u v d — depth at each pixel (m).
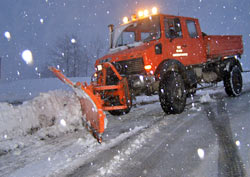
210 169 2.25
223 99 6.51
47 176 2.34
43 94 4.31
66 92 4.75
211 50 6.46
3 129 3.52
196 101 6.56
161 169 2.33
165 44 5.21
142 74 4.80
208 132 3.49
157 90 5.23
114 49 6.00
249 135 3.16
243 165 2.28
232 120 4.05
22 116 3.81
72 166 2.55
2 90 11.19
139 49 4.96
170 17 5.53
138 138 3.43
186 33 5.89
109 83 5.00
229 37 7.41
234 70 6.79
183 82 5.28
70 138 3.68
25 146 3.39
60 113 4.11
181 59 5.58
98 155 2.84
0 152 3.18
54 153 3.04
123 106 4.43
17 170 2.57
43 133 3.82
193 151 2.76
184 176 2.15
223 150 2.71
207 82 6.79
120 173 2.30
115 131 4.01
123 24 6.07
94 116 3.43
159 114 5.21
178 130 3.73
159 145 3.06
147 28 5.47
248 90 7.93
